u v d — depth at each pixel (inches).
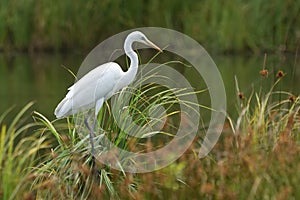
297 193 430.9
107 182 517.3
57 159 525.3
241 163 453.4
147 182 470.0
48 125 546.9
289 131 503.8
